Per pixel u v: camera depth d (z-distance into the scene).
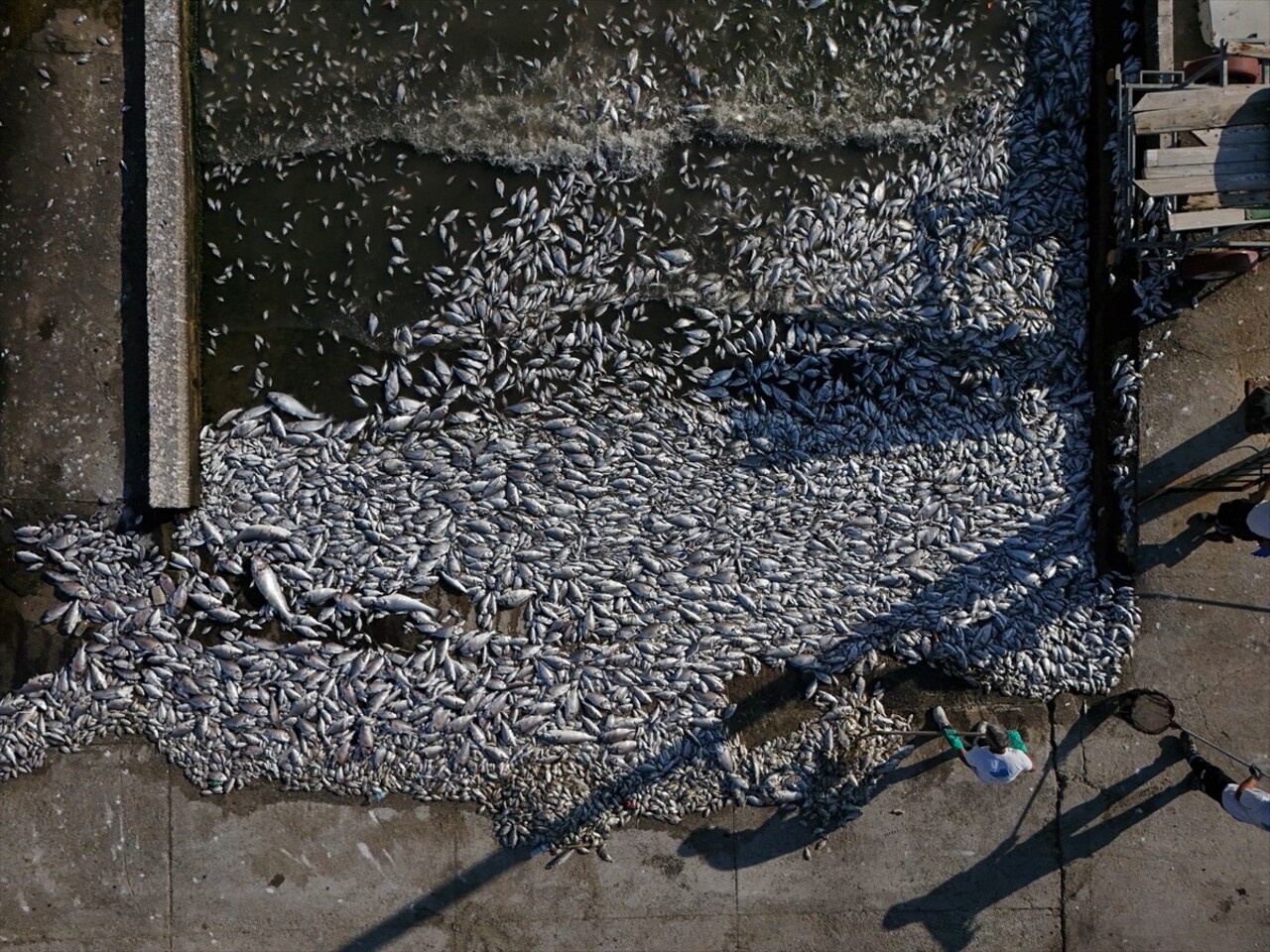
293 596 4.30
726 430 4.31
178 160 4.23
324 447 4.33
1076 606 4.29
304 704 4.26
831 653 4.28
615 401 4.34
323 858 4.28
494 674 4.28
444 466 4.32
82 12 4.28
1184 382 4.25
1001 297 4.33
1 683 4.29
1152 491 4.26
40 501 4.30
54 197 4.30
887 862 4.30
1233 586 4.28
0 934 4.27
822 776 4.27
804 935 4.30
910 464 4.31
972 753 4.12
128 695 4.27
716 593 4.29
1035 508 4.31
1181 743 4.27
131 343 4.31
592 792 4.27
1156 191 3.65
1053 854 4.30
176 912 4.27
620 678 4.27
